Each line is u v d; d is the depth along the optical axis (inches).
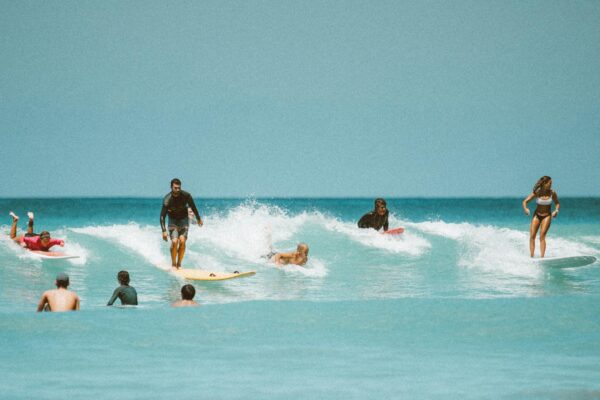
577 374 219.9
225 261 612.7
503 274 572.1
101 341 264.2
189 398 191.0
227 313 330.0
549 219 627.8
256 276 547.2
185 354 245.0
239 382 208.5
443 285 513.3
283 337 275.7
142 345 258.2
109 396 192.1
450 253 676.7
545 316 326.3
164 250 647.8
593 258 619.8
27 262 573.0
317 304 362.3
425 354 248.4
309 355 245.4
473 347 261.0
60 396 191.5
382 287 502.6
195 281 514.6
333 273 572.1
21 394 193.0
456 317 324.2
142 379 210.4
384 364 232.8
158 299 435.5
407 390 201.2
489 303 367.2
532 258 634.8
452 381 211.0
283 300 405.1
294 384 206.4
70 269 554.9
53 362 230.4
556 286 507.2
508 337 279.0
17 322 299.6
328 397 193.2
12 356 238.5
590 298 389.7
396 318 318.0
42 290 473.7
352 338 275.6
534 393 198.1
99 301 430.9
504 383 208.8
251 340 269.6
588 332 289.9
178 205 542.3
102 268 563.2
